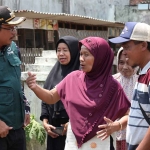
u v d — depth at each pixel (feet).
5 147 10.96
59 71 13.52
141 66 8.89
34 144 16.30
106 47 10.16
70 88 10.41
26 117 12.03
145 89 8.38
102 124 9.96
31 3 33.81
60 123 12.99
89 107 9.96
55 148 13.00
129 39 8.75
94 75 10.17
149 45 8.77
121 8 45.01
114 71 29.76
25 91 16.90
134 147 8.60
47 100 10.64
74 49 13.26
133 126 8.60
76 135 10.06
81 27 33.96
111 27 38.52
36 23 26.91
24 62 25.48
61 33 30.17
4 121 10.73
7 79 10.75
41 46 27.50
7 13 10.55
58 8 37.55
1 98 10.63
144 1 47.57
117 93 10.16
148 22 44.34
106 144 10.00
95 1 42.91
